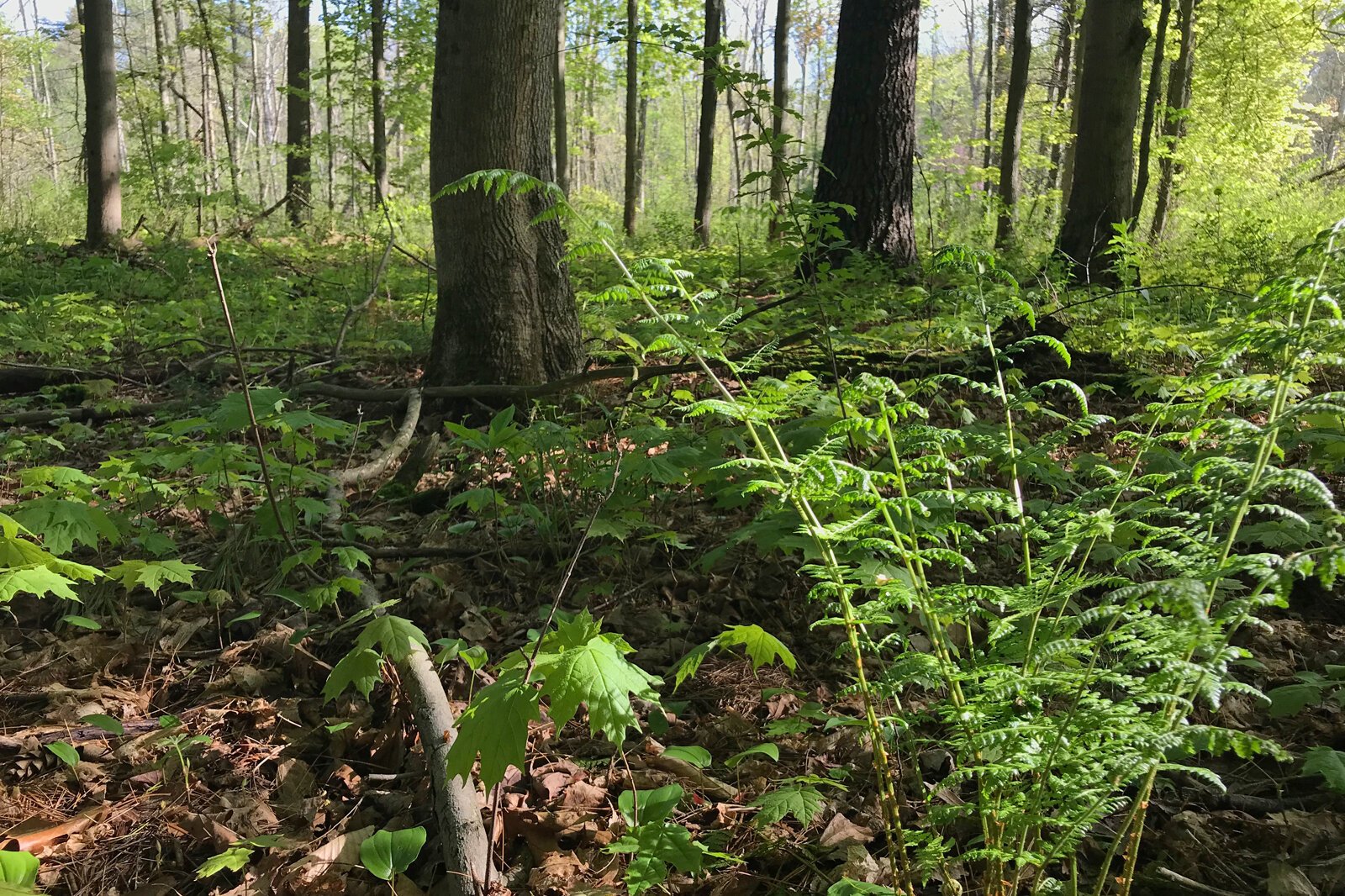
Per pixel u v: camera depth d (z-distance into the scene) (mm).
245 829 2484
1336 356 1666
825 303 6723
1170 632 1529
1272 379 1951
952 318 5941
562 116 18312
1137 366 5887
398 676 2891
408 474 5086
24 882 1752
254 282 10555
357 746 2893
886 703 2842
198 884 2318
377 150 19047
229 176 19719
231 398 3795
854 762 2623
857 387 2115
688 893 2197
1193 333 5879
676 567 3967
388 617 2615
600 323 6922
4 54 34531
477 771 2551
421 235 17312
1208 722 2709
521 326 5926
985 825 1867
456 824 2279
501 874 2268
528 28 5590
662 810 2172
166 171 18406
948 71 44000
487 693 1901
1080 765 1656
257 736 2955
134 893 2271
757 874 2234
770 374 5824
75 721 2994
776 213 4551
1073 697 1737
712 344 2277
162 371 7504
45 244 14383
